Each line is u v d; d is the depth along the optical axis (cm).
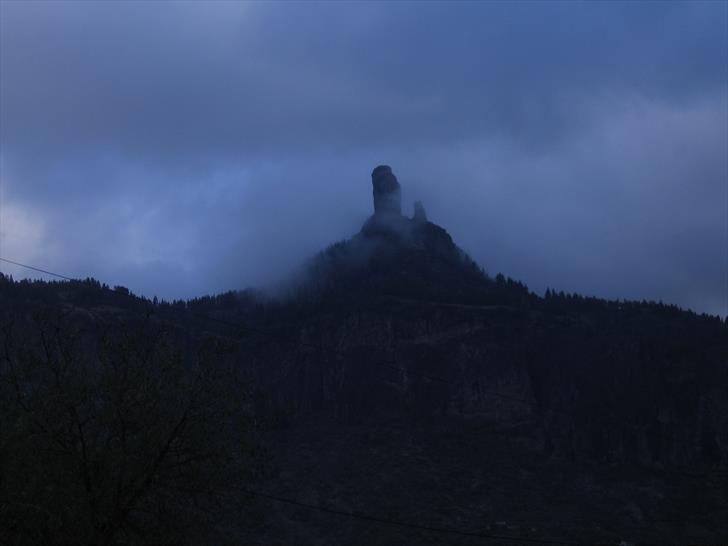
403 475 8000
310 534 6494
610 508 7519
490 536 6419
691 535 6900
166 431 2314
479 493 7756
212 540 2486
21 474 2100
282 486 7375
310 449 8425
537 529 6850
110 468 2234
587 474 8319
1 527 2052
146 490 2270
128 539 2256
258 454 2481
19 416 2211
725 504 7562
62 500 2094
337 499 7312
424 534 6650
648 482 8069
